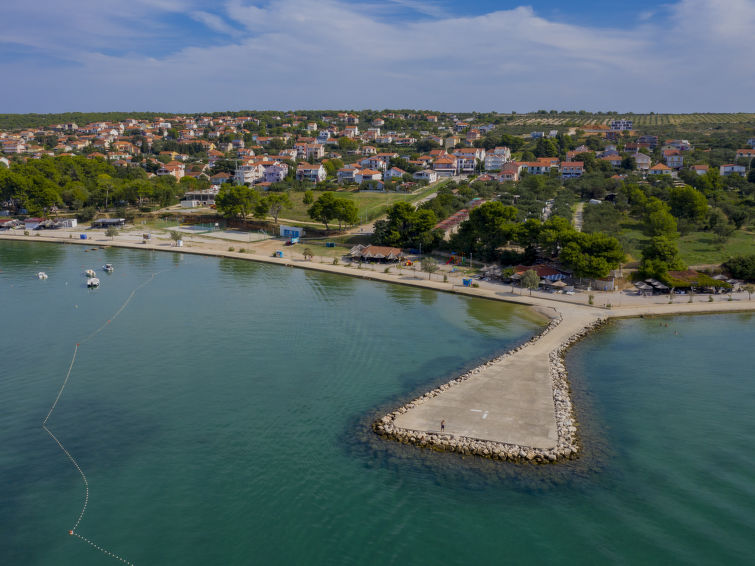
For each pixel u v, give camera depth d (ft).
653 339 326.44
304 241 646.33
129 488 184.14
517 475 188.85
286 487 183.62
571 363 290.15
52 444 211.00
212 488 183.62
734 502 175.01
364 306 397.39
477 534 161.58
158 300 410.93
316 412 234.99
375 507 173.58
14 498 179.01
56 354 302.25
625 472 190.60
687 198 599.98
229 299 415.03
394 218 575.38
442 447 203.72
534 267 455.63
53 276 485.97
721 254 487.20
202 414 233.76
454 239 558.56
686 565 149.59
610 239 423.64
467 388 253.03
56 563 151.94
